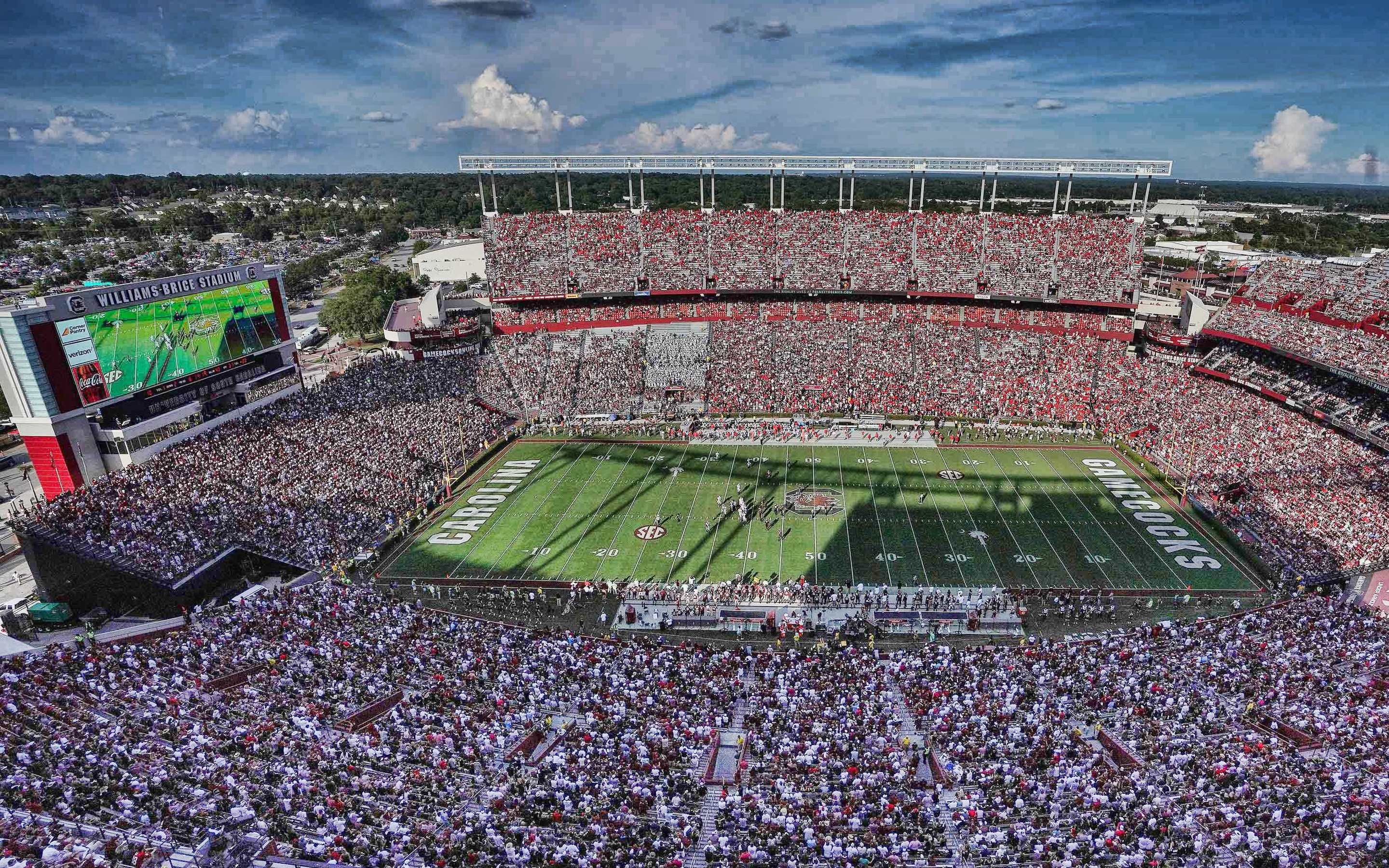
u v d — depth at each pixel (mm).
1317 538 42031
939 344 72125
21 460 59312
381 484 50500
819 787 23297
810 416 65375
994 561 43000
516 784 23266
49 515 39250
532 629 36875
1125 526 46750
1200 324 67562
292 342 60312
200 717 26406
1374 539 40969
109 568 37562
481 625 36719
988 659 32531
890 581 41156
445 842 20359
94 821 20062
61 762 22656
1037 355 69812
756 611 38625
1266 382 58500
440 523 48906
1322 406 53312
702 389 69000
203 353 52094
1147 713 27531
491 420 64125
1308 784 22562
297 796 21859
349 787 22656
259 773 22953
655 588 40969
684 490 53062
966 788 23516
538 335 75312
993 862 20109
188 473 45625
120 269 141125
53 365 42844
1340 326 57312
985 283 74562
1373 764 23703
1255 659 31031
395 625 35062
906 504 50156
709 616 38375
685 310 77688
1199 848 19891
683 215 80562
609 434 63906
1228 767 23391
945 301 76562
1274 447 52188
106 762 22922
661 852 20422
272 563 42250
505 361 71812
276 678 29547
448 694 29188
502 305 77250
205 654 31047
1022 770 24125
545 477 55812
